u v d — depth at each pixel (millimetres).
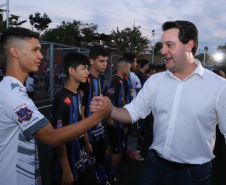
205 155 1368
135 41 43125
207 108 1303
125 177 2879
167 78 1451
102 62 2424
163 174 1427
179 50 1305
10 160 1077
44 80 9539
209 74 1352
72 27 44281
